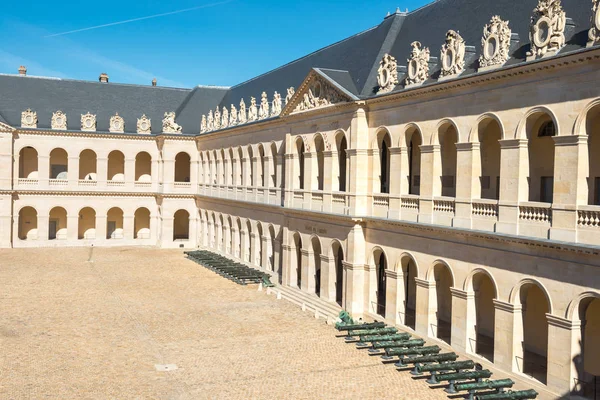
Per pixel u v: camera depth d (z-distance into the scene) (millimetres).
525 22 33062
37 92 84750
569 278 27188
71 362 33344
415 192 44156
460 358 33625
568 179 27344
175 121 85062
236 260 68000
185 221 93375
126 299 49062
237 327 41031
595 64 26062
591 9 28516
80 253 74938
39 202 80062
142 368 32625
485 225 32094
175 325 41344
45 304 46625
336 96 44969
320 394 29125
